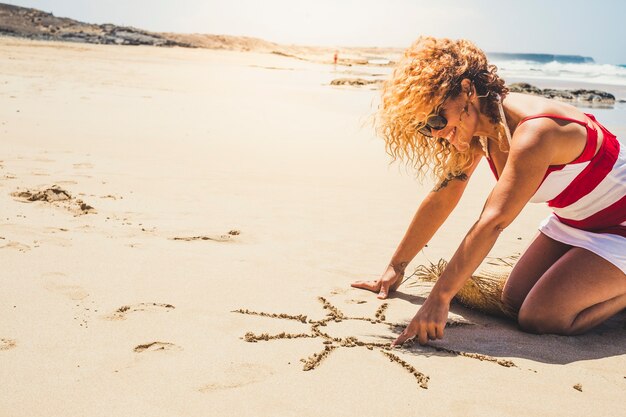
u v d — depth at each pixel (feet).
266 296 11.30
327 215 17.90
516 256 14.14
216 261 12.99
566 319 10.35
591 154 9.65
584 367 9.20
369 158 28.19
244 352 8.98
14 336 9.02
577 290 10.19
